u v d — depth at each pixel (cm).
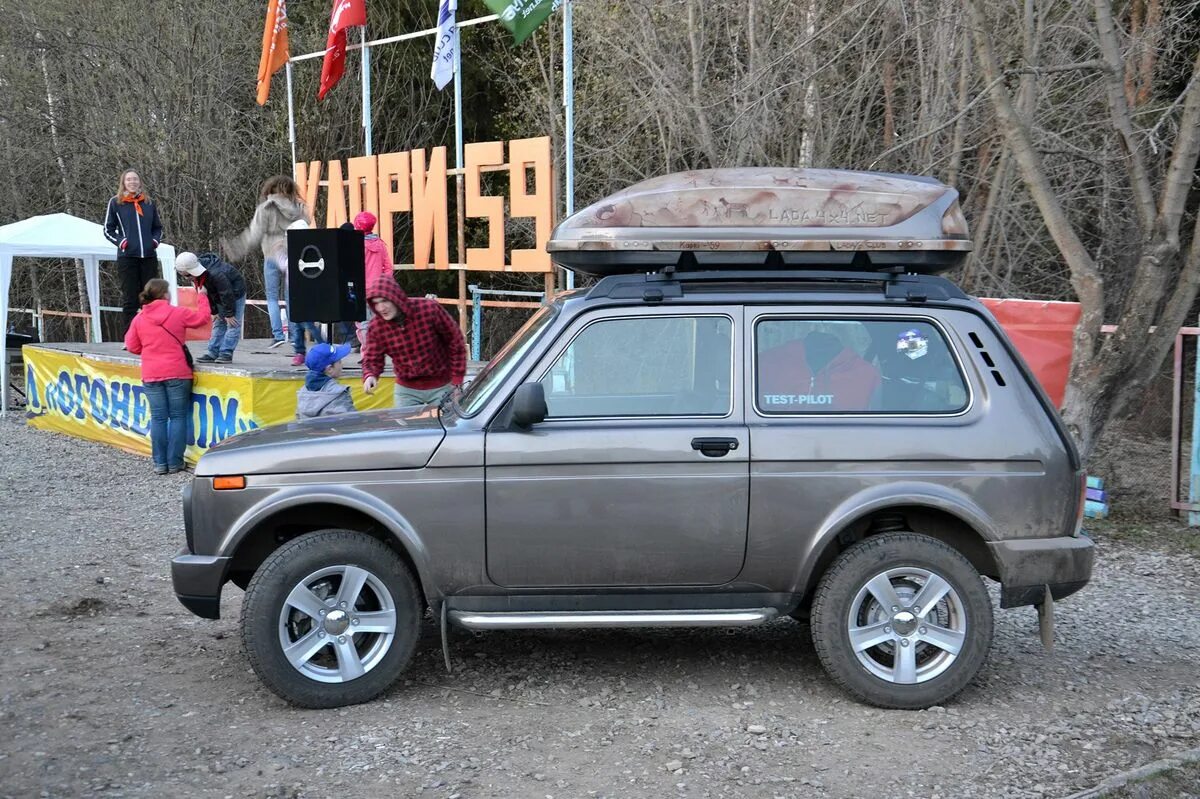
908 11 1160
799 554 482
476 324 1520
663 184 515
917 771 425
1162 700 502
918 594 485
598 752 441
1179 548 785
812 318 494
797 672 538
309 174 1741
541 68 1936
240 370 1006
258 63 2441
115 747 442
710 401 488
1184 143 783
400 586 488
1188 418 873
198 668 538
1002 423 485
